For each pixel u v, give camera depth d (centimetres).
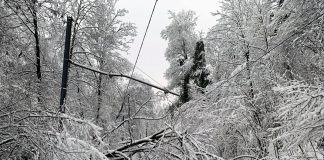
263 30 1022
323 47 899
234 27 1204
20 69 854
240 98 940
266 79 903
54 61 1110
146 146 524
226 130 909
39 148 398
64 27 1109
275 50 976
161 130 513
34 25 841
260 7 1068
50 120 445
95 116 1241
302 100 634
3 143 416
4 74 645
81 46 1345
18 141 407
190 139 491
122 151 513
